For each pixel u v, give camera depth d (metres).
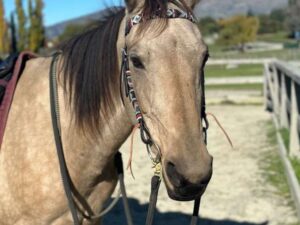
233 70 21.47
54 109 2.18
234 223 4.30
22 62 2.45
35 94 2.27
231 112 10.90
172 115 1.71
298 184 4.68
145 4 1.84
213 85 16.12
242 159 6.51
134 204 4.81
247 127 8.91
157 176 1.99
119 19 2.09
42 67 2.37
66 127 2.20
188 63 1.75
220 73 19.77
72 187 2.23
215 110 11.27
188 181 1.65
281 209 4.58
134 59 1.81
